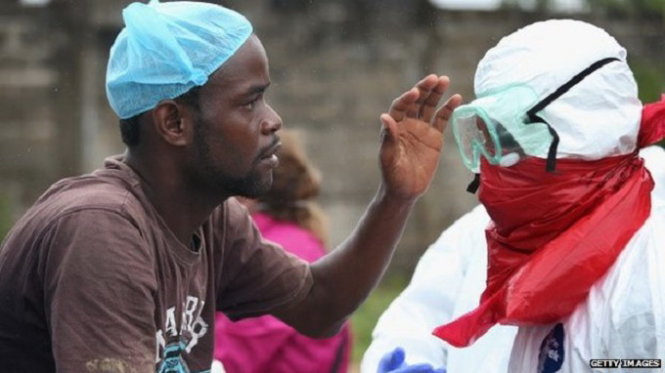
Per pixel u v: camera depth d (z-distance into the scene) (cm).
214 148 430
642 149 464
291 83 1964
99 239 402
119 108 438
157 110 429
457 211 1986
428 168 474
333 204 1977
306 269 495
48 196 427
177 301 435
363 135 1983
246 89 431
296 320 501
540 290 418
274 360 661
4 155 1869
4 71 1867
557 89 423
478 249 502
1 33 1862
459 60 1995
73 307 397
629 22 1842
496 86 432
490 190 434
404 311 524
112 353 394
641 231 421
